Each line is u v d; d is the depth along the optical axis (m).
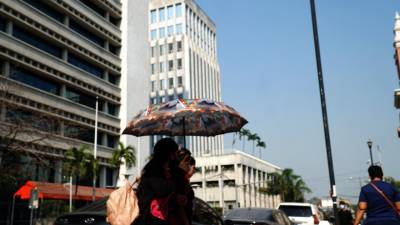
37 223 40.00
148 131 7.60
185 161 4.81
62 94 51.75
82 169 45.16
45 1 50.88
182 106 6.49
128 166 55.78
